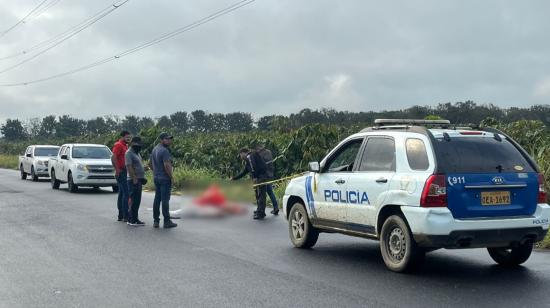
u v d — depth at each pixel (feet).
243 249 32.32
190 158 98.99
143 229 40.24
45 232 38.86
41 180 101.76
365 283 24.14
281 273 26.22
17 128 314.35
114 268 27.45
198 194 58.03
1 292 23.12
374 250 31.94
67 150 77.82
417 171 24.99
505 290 22.75
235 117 241.96
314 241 32.30
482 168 24.82
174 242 34.73
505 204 24.90
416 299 21.54
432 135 25.16
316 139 75.61
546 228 25.58
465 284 23.77
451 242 23.98
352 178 28.50
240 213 48.60
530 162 26.13
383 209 26.43
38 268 27.48
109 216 47.91
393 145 26.71
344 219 29.04
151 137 112.98
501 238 24.64
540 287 23.21
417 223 24.34
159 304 21.31
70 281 24.90
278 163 76.38
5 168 165.48
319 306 20.80
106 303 21.50
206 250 32.04
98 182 73.41
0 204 57.88
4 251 31.89
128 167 41.81
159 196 41.16
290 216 33.37
